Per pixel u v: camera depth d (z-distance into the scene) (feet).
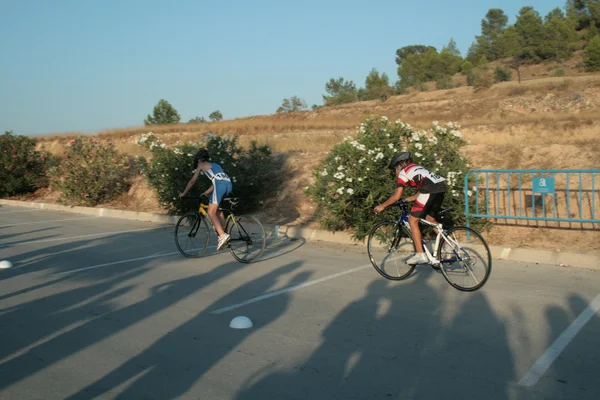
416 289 22.52
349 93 248.52
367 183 30.60
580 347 15.83
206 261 29.07
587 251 26.81
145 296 22.35
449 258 22.58
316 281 24.26
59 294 22.82
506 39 333.42
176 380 14.29
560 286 22.03
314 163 48.44
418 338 16.97
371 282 23.93
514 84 172.55
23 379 14.48
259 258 29.53
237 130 111.34
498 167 36.45
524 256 26.55
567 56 283.79
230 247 28.86
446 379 14.01
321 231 34.12
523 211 31.58
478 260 22.03
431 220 23.54
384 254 29.19
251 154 46.39
